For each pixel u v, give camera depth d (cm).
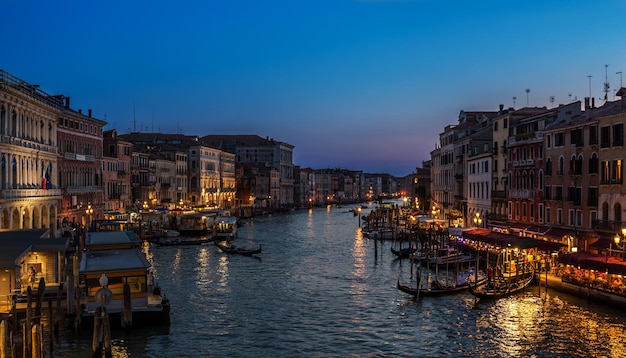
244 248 6397
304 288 4344
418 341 3016
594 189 4562
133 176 9412
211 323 3328
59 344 2800
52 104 5972
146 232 7594
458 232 5544
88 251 3875
